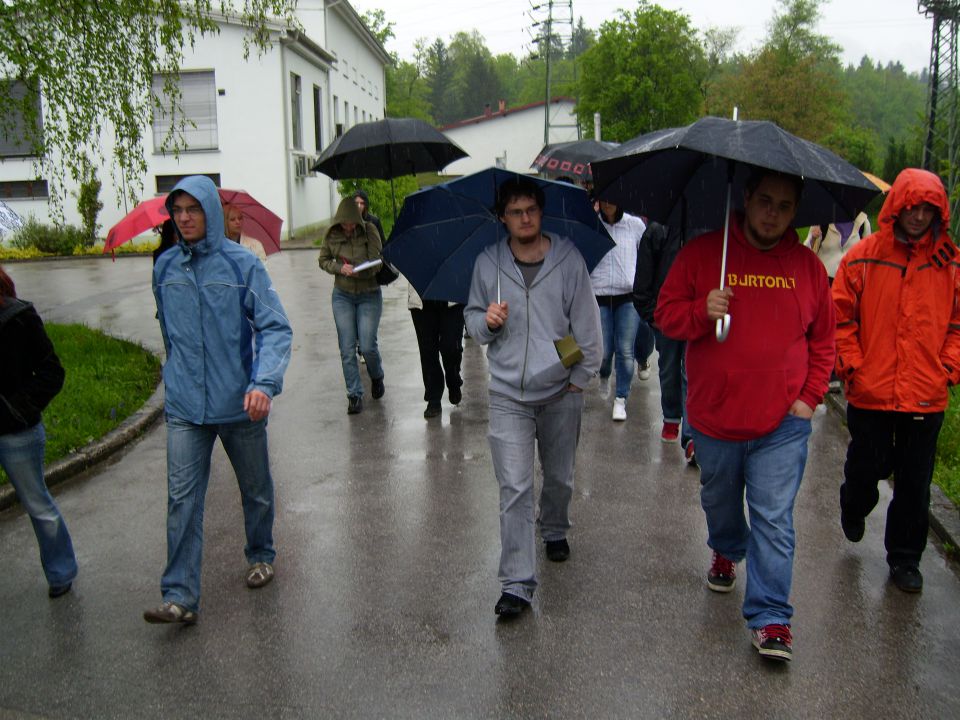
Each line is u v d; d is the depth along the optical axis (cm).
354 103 4012
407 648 372
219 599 419
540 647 372
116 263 2353
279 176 2806
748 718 321
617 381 738
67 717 326
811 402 358
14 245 2581
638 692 338
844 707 327
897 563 429
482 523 512
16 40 893
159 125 2764
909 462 414
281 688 344
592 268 439
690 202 398
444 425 727
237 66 2745
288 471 614
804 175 310
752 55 5238
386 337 1152
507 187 395
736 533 398
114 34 974
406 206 411
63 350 960
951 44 2262
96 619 402
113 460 643
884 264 410
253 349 399
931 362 405
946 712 324
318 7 3325
